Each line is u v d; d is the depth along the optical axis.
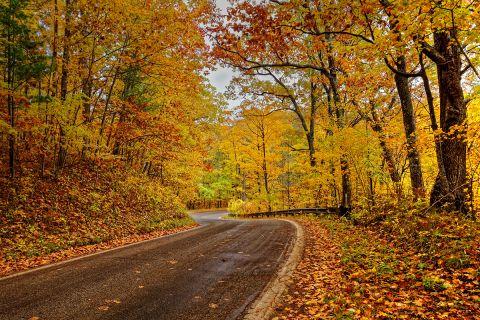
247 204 36.19
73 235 10.52
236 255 8.27
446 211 7.97
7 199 10.56
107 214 13.36
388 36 7.02
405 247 7.45
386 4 6.96
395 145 13.45
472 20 6.35
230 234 12.25
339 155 14.10
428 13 6.40
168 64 14.40
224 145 34.06
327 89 19.52
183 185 25.28
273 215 27.86
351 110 15.02
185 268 6.96
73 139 12.59
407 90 10.87
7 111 11.36
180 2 13.28
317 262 7.48
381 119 14.65
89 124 13.94
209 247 9.45
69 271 6.74
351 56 12.30
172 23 13.14
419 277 5.66
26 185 11.82
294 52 15.95
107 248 9.86
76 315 4.49
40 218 10.59
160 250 9.04
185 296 5.28
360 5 7.56
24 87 11.83
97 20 12.52
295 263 7.39
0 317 4.39
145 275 6.43
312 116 21.44
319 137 22.34
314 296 5.34
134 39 13.79
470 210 8.02
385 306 4.70
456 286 5.02
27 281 6.04
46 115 11.66
